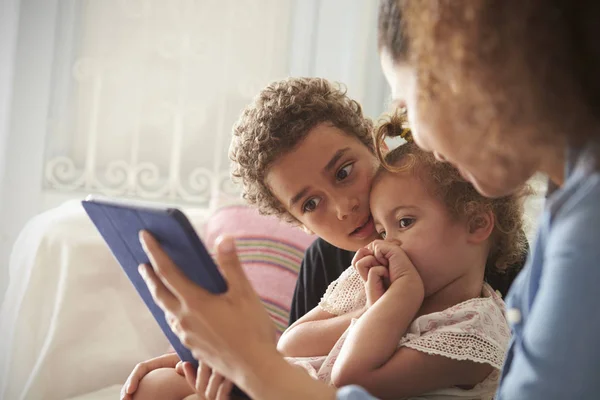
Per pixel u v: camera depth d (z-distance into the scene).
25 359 1.94
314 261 1.49
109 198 0.93
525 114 0.66
